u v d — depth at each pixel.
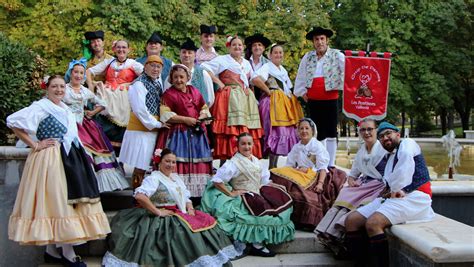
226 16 13.42
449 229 3.76
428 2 16.73
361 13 16.38
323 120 5.91
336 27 16.83
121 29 11.96
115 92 5.36
